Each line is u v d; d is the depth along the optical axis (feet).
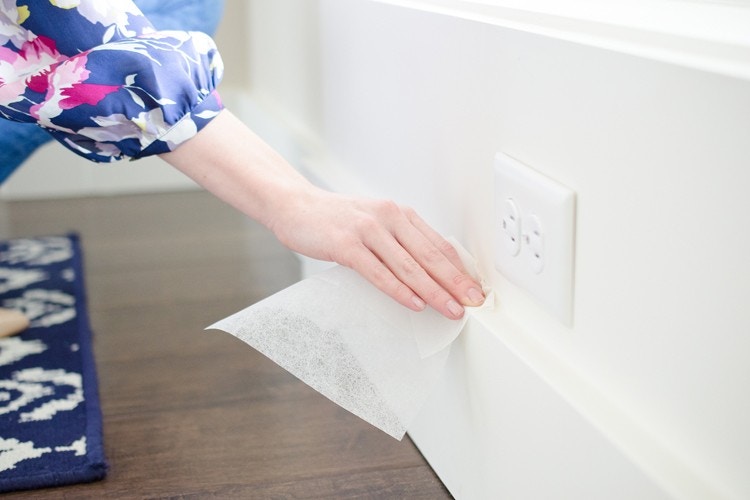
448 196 2.56
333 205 2.49
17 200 5.66
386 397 2.25
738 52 1.44
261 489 2.55
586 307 1.88
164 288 4.18
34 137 3.77
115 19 2.49
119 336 3.67
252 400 3.11
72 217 5.30
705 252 1.49
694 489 1.53
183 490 2.56
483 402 2.26
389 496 2.52
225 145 2.58
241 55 5.59
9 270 4.34
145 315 3.88
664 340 1.62
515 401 2.08
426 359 2.33
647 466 1.60
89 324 3.70
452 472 2.51
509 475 2.16
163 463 2.71
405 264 2.35
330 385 2.25
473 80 2.31
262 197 2.54
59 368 3.31
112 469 2.68
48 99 2.47
